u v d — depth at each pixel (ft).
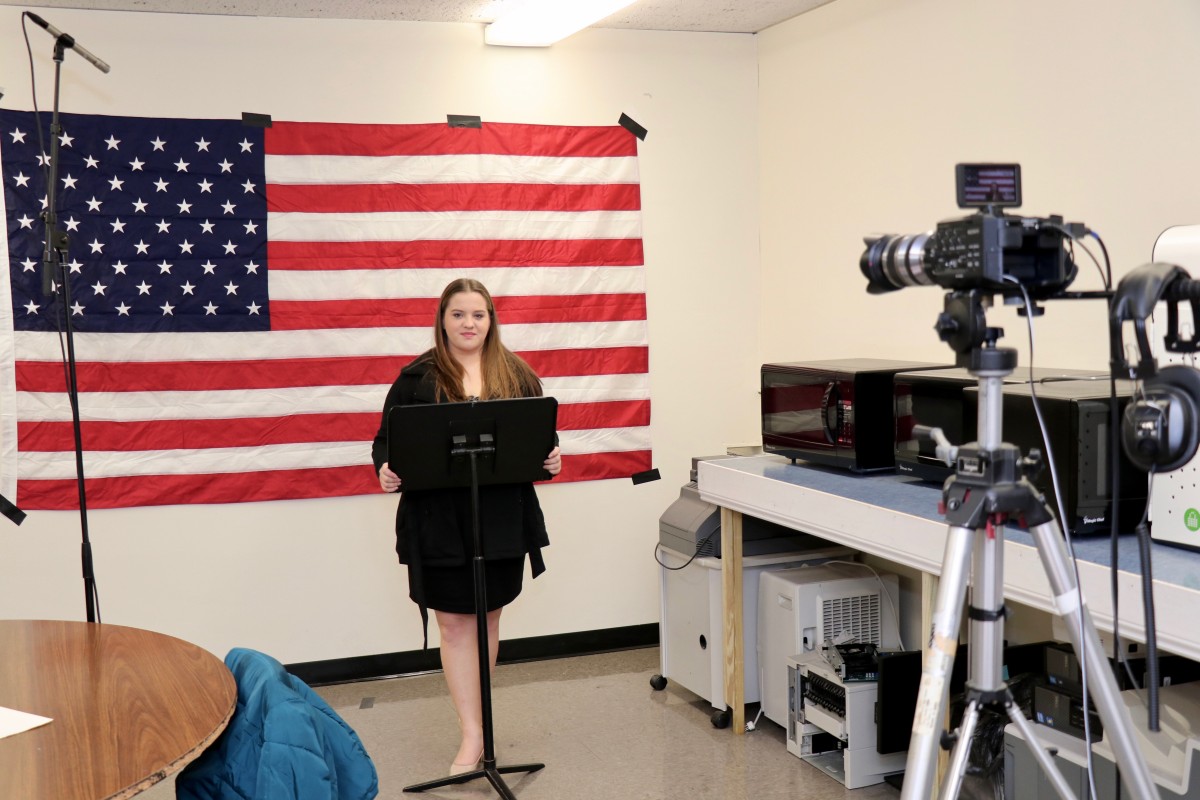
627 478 14.57
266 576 13.34
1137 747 4.62
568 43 14.02
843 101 12.92
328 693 13.20
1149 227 8.93
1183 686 7.23
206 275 12.95
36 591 12.67
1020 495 4.56
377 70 13.33
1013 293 4.65
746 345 15.03
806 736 10.78
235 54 12.87
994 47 10.53
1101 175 9.39
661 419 14.71
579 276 14.19
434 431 9.14
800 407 10.71
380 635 13.75
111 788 4.39
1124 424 4.75
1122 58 9.11
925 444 9.28
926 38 11.46
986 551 4.64
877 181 12.39
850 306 12.96
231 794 5.24
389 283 13.48
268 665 5.66
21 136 12.26
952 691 9.39
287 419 13.25
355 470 13.47
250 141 12.98
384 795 10.27
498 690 13.15
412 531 10.14
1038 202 10.14
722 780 10.34
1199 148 8.41
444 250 13.65
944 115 11.25
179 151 12.78
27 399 12.51
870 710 10.00
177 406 12.94
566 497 14.35
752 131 14.87
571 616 14.49
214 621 13.21
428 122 13.55
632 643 14.79
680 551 12.16
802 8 13.34
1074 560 4.69
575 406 14.26
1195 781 5.98
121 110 12.59
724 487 10.93
